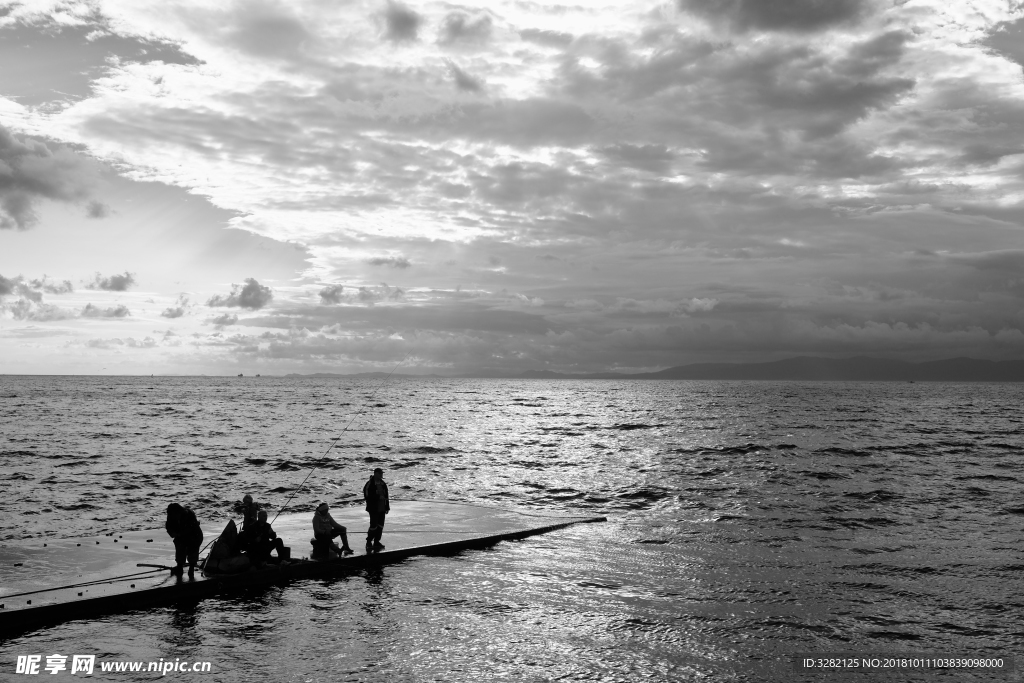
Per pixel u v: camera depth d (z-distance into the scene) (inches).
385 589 524.1
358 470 1382.9
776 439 2092.8
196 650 396.8
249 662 384.2
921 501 997.8
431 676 375.2
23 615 418.3
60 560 528.7
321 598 498.0
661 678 382.3
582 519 809.5
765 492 1084.5
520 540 698.2
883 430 2460.6
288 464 1457.9
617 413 3681.1
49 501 981.2
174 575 494.3
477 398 5944.9
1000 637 452.1
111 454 1608.0
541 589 536.7
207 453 1664.6
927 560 647.1
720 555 658.2
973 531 786.2
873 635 452.1
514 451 1764.3
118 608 450.0
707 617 481.1
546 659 403.5
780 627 464.4
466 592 523.2
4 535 756.6
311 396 6023.6
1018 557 659.4
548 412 3799.2
